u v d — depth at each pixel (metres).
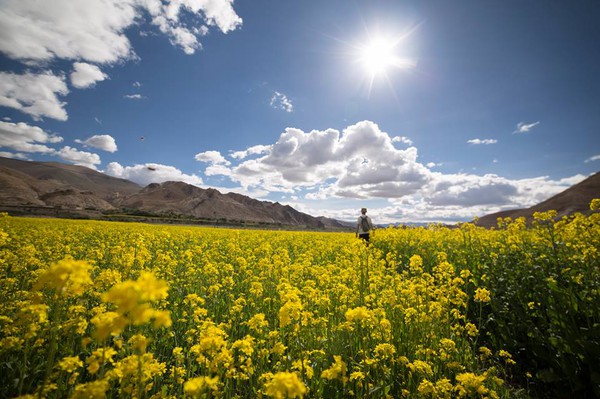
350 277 7.11
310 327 4.55
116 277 4.88
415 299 5.39
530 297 5.72
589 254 5.46
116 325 1.90
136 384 2.88
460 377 3.24
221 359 2.97
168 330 4.69
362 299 5.89
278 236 22.31
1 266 6.56
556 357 4.64
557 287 5.09
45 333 3.71
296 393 2.21
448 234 13.07
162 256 8.45
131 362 2.75
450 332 5.07
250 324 3.92
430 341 4.57
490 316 5.83
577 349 4.31
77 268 2.25
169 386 3.61
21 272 6.80
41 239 12.35
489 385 3.97
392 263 9.19
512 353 5.35
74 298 4.79
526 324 5.19
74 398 2.27
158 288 1.83
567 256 6.22
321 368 3.95
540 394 4.52
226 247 13.76
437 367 4.13
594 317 4.59
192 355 4.17
